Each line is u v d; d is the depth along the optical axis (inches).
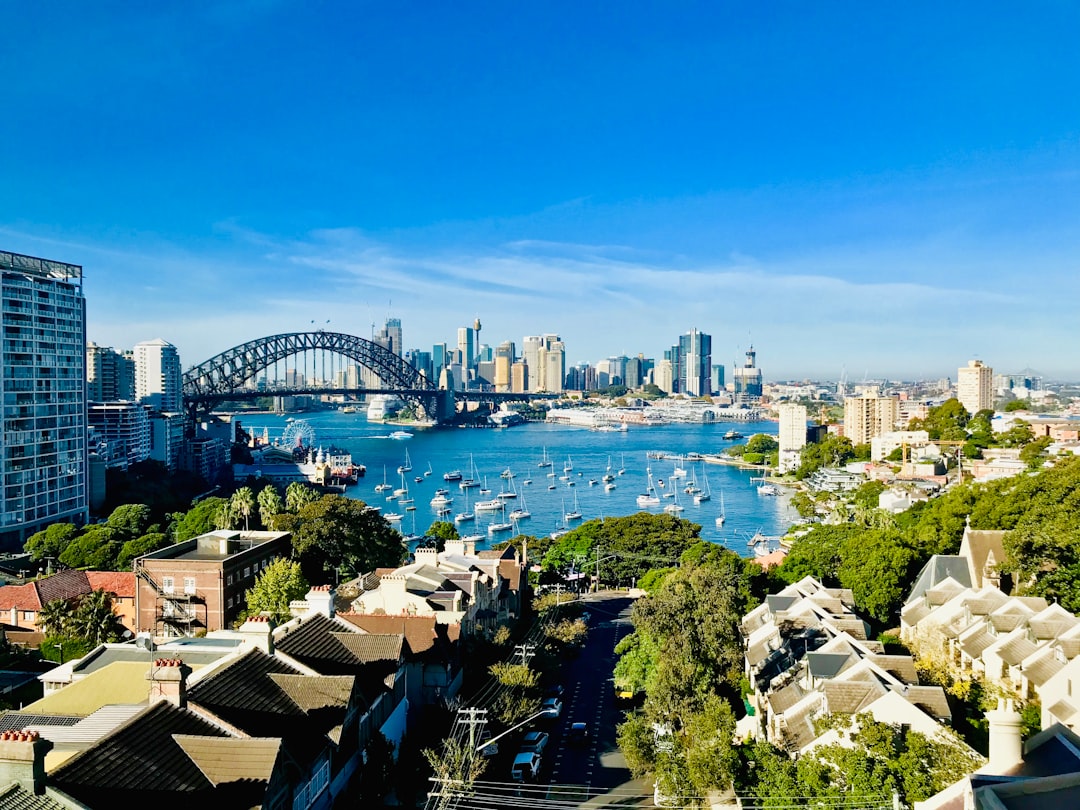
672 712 2933.1
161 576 4397.1
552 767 3009.4
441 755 2507.4
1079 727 2258.9
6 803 1283.2
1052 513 4534.9
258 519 7805.1
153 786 1485.0
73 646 4037.9
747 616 3885.3
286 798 1715.1
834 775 2096.5
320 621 2775.6
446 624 3363.7
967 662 3095.5
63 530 7716.5
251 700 1971.0
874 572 4372.5
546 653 3959.2
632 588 6884.8
